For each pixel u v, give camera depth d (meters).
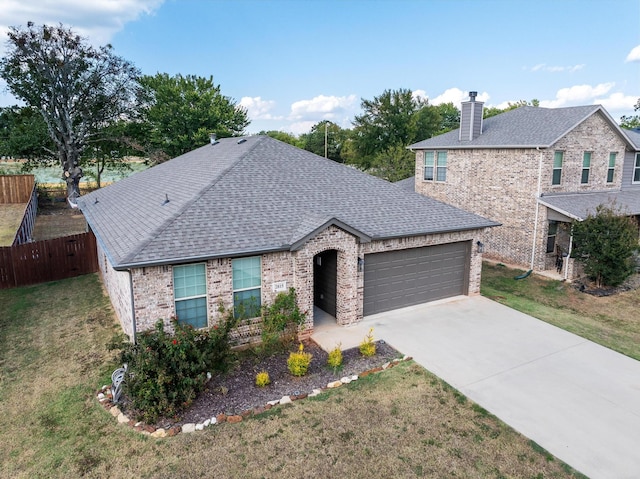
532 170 19.39
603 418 8.37
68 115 36.19
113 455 7.25
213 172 14.56
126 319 10.97
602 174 21.72
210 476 6.77
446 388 9.36
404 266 14.12
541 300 16.05
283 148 17.00
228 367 10.19
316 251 11.77
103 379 9.70
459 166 23.05
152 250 9.88
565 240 20.30
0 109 38.53
